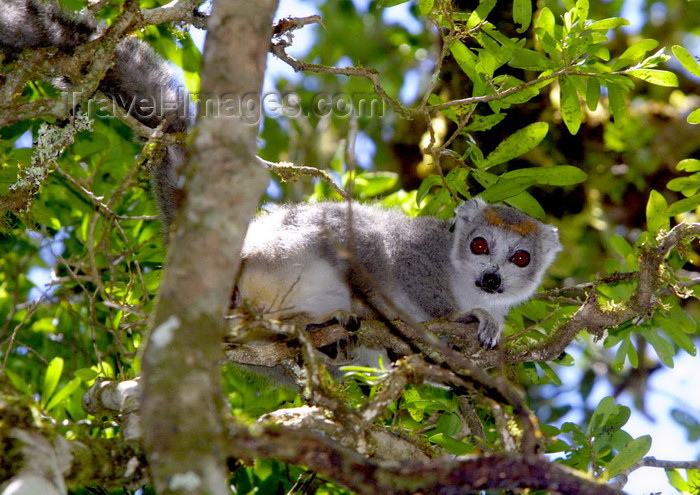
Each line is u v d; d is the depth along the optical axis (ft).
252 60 16.53
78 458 16.94
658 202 29.66
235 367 31.42
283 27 25.20
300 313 28.45
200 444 13.89
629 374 45.24
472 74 28.37
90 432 27.76
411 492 15.55
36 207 29.73
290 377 30.35
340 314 27.37
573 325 26.04
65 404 28.25
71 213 34.83
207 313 14.82
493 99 26.63
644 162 44.09
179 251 15.16
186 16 24.99
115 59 28.96
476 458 16.03
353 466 15.67
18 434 15.97
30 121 32.48
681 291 27.32
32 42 25.77
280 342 25.49
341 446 18.20
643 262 25.54
